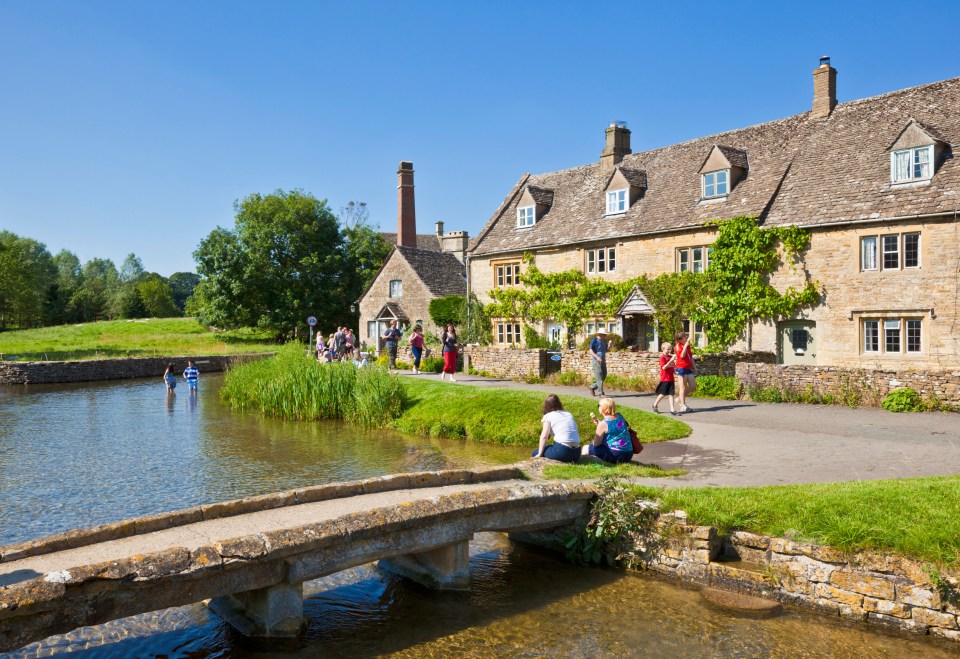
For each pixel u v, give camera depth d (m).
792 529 7.00
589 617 6.66
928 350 20.50
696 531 7.38
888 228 21.25
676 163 30.06
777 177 25.12
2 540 8.95
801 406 16.80
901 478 8.94
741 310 24.44
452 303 39.91
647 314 27.61
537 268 32.62
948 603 5.95
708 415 15.73
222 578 5.90
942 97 23.23
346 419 20.02
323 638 6.36
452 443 15.79
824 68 26.28
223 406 23.84
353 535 6.54
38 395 28.00
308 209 57.53
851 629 6.26
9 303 76.62
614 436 10.76
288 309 55.12
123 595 5.39
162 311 98.31
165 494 11.30
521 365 24.78
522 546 8.88
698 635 6.21
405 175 51.62
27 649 6.11
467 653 6.01
